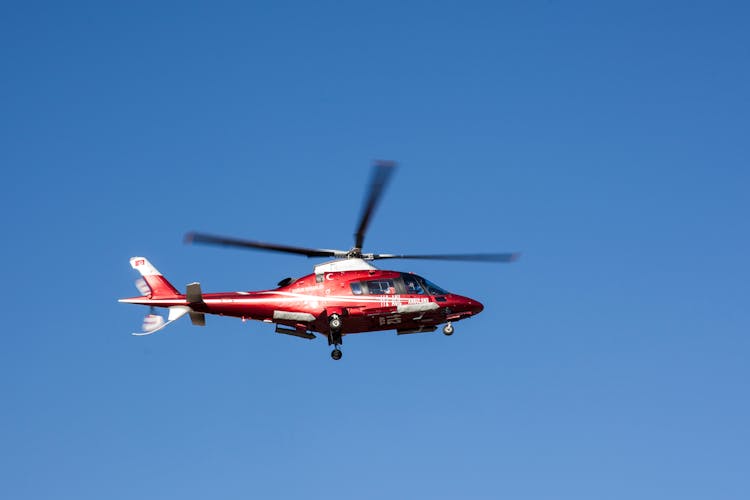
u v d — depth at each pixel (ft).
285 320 296.30
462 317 306.35
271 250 284.82
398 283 299.79
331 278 297.33
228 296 296.30
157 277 299.58
